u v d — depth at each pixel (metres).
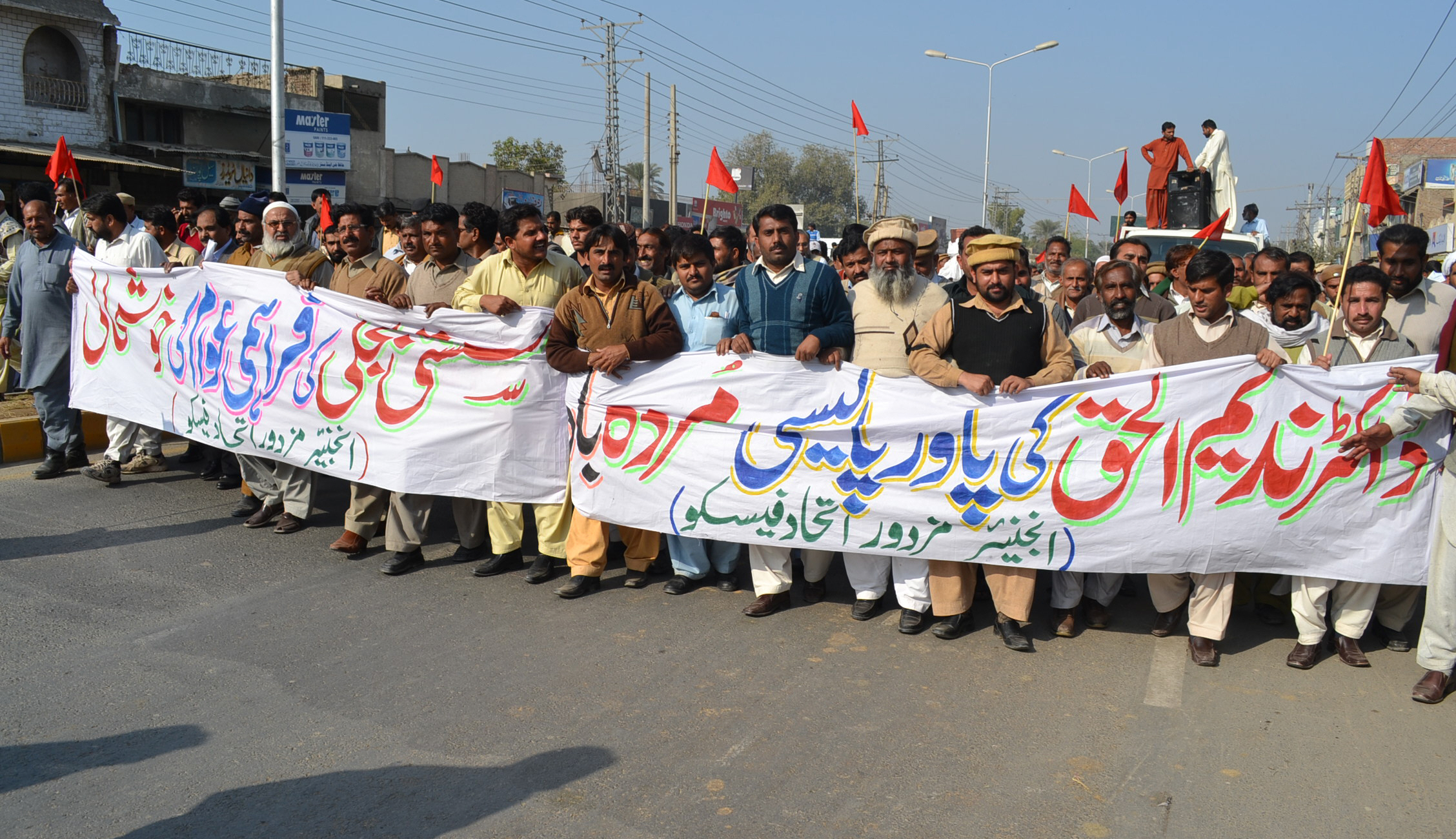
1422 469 4.60
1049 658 4.79
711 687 4.39
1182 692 4.41
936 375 4.85
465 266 6.54
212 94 27.34
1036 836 3.30
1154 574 4.86
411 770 3.67
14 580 5.52
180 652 4.68
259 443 6.49
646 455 5.45
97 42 24.75
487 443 5.76
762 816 3.40
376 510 6.15
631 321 5.43
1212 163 11.89
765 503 5.27
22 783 3.57
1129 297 5.43
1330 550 4.65
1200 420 4.76
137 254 7.29
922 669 4.63
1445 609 4.21
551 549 5.77
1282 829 3.35
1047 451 4.90
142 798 3.48
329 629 4.98
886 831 3.31
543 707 4.17
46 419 7.57
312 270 6.80
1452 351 4.37
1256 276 6.88
